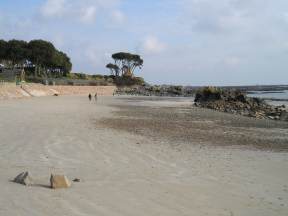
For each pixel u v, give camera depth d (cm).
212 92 7419
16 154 1567
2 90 6606
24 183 1082
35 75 11294
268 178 1297
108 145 1888
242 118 4175
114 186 1110
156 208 921
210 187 1146
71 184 1108
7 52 11019
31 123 2767
